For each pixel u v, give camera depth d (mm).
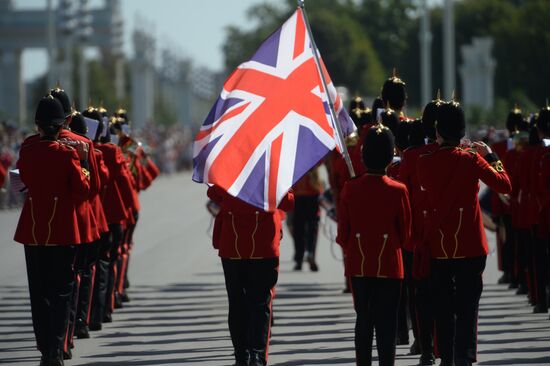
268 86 38125
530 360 38344
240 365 37156
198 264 68188
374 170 33844
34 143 37000
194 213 111188
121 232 46156
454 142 35250
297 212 64125
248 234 36688
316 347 41281
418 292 37125
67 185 36844
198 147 38094
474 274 34906
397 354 39531
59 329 36750
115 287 50875
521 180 48844
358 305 33875
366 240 33594
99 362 38938
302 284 58812
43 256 37000
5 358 39844
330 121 38062
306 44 39000
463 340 34594
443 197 34844
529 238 49219
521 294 53625
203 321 47688
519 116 54344
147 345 42125
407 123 40031
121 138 50500
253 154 36938
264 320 36594
